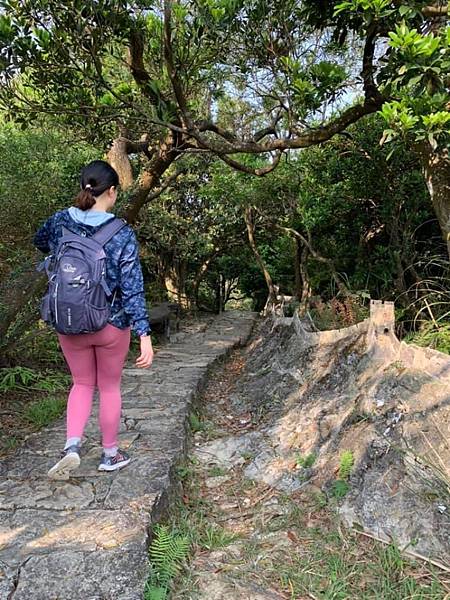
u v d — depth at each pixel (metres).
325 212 7.14
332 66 3.98
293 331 5.23
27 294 4.23
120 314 2.54
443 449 2.52
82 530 2.24
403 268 6.34
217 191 9.80
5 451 3.20
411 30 2.98
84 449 3.17
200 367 5.97
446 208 3.91
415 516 2.32
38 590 1.88
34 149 5.84
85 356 2.59
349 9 3.27
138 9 4.12
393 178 6.27
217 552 2.39
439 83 3.00
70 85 4.39
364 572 2.17
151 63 4.72
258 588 2.13
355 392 3.30
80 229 2.49
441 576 2.09
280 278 12.84
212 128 4.69
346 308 5.92
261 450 3.43
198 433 4.02
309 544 2.40
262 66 4.59
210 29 4.06
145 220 10.36
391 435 2.74
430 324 4.37
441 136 3.16
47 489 2.63
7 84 4.32
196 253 12.55
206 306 16.88
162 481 2.71
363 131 6.18
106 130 5.67
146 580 1.96
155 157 5.09
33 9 3.84
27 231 5.56
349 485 2.64
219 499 2.95
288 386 4.30
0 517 2.36
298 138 4.43
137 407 4.17
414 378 2.97
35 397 4.45
